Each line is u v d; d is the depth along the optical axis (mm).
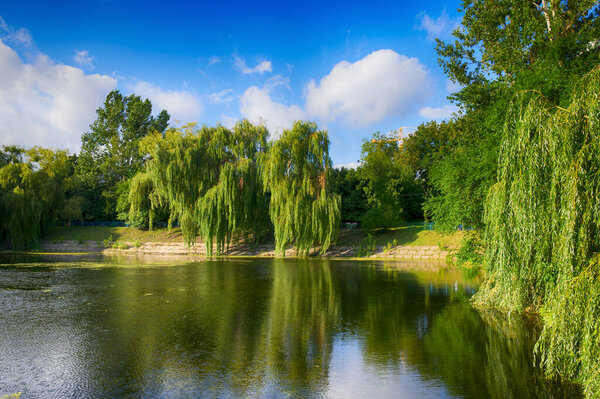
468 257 30906
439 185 34031
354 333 14500
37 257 46750
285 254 49781
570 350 8367
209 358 11773
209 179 48875
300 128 44438
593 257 8406
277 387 9688
